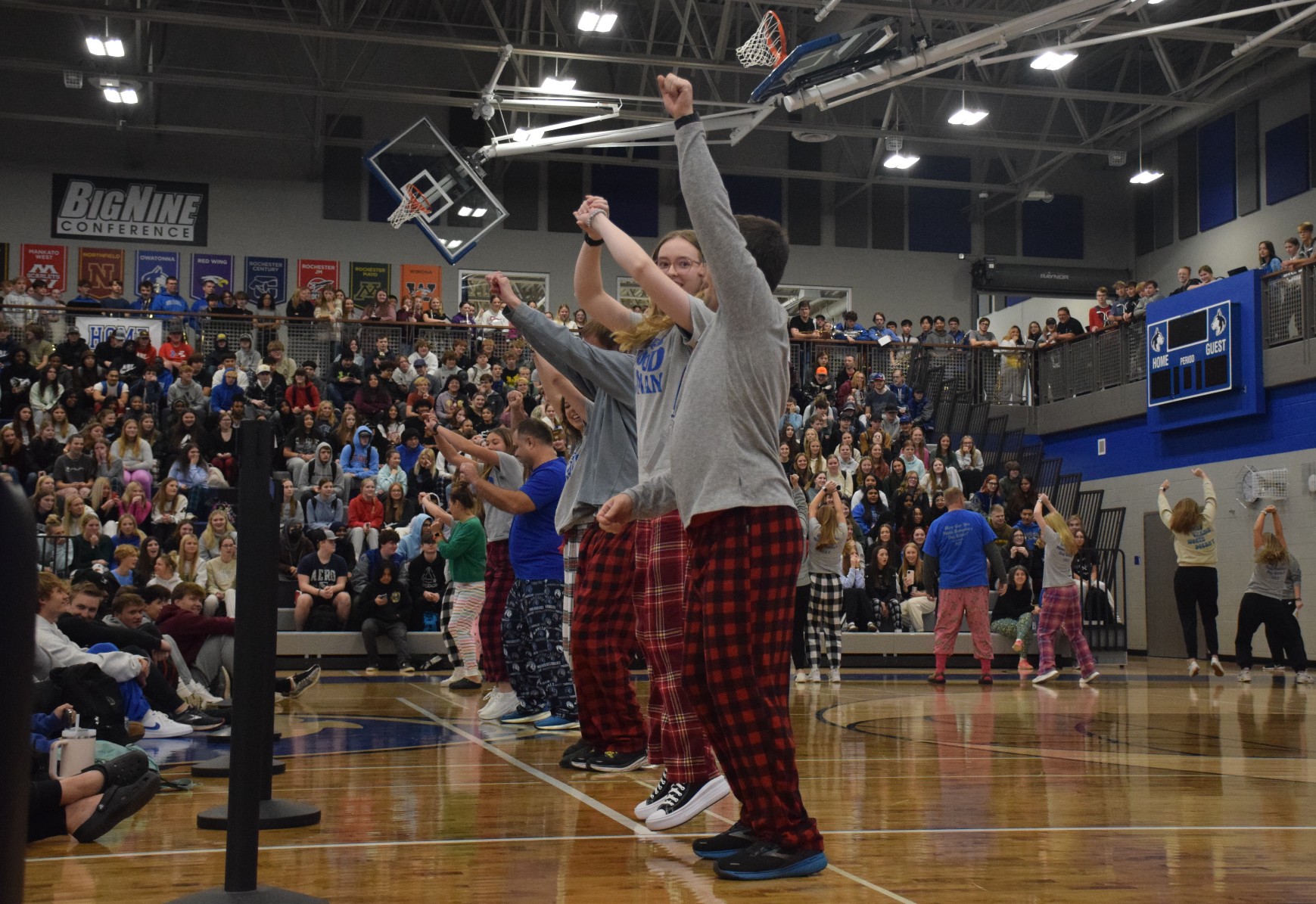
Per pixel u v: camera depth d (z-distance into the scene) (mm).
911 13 16078
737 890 2439
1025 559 13766
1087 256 24750
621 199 23453
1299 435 14586
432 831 3107
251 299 21359
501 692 6434
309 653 11430
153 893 2426
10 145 20969
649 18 21266
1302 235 14891
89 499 12578
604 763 4309
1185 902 2346
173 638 7395
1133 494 17531
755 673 2594
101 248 21266
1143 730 6227
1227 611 15633
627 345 3068
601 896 2379
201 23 16688
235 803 2230
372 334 17141
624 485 4191
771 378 2627
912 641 13062
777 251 2787
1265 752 5188
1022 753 5055
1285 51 19547
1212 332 15672
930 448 17125
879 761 4734
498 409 15898
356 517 13133
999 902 2330
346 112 22203
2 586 927
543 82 17750
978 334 20812
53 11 16328
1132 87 22734
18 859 927
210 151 21781
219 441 14227
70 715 4785
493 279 3729
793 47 19500
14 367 14992
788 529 2623
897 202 24453
